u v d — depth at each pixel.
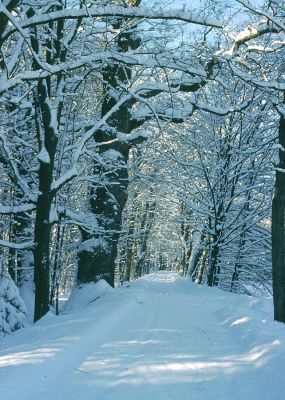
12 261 19.39
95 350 7.46
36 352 6.69
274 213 11.32
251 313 11.32
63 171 16.67
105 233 16.64
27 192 13.09
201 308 14.05
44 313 12.18
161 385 5.76
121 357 7.07
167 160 27.22
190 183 27.19
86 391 5.45
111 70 15.55
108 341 8.19
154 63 12.21
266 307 13.27
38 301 12.21
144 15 9.16
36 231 12.38
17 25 7.90
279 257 11.09
